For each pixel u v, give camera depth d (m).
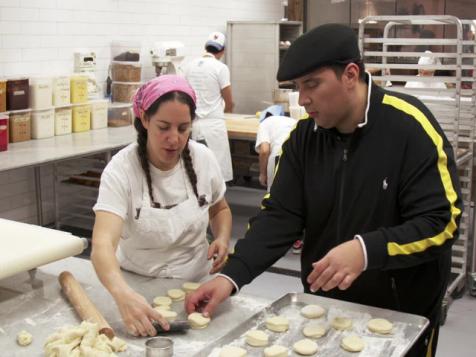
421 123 1.52
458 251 3.69
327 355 1.33
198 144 1.89
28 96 4.14
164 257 1.85
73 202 5.09
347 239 1.63
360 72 1.50
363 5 7.48
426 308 1.66
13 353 1.35
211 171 1.88
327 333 1.43
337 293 1.70
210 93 4.99
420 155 1.50
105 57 5.27
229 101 5.16
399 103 1.55
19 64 4.54
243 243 1.66
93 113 4.65
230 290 1.58
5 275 1.54
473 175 3.70
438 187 1.48
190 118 1.64
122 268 1.89
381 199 1.56
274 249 1.66
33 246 1.67
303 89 1.45
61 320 1.51
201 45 6.47
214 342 1.37
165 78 1.64
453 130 3.31
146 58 5.73
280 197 1.70
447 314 3.47
